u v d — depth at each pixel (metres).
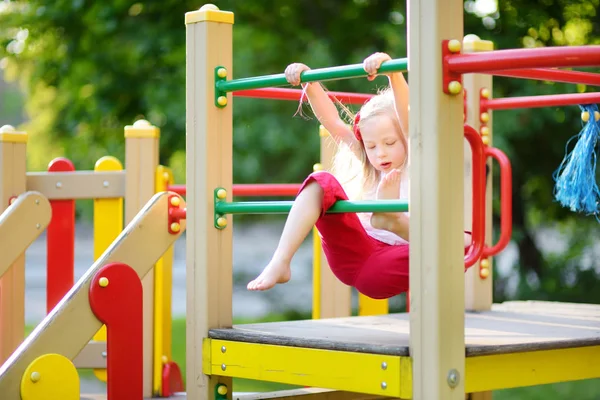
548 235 15.60
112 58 13.30
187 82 5.46
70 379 5.17
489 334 4.99
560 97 6.02
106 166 7.29
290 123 12.19
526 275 13.62
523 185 13.60
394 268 5.04
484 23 12.74
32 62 14.83
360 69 4.56
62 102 14.33
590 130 5.50
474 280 6.66
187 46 5.47
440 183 4.15
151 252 5.59
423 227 4.19
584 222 13.86
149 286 7.05
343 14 13.26
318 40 12.70
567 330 5.23
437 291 4.13
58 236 7.11
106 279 5.31
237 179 12.18
